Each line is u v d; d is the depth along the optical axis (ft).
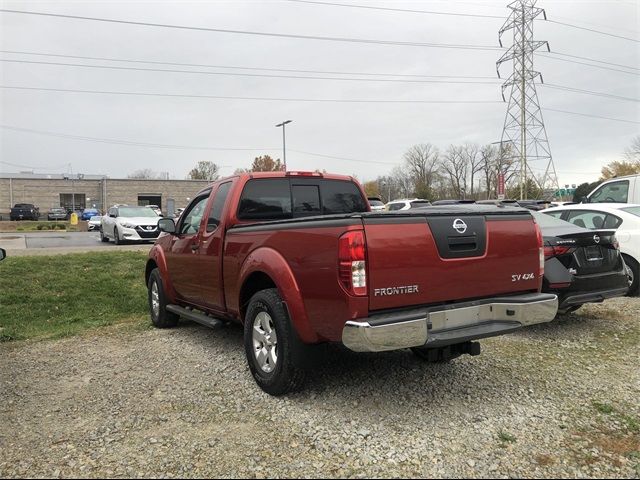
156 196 210.18
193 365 16.93
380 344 11.24
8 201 198.29
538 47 155.84
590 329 20.94
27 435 11.84
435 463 10.34
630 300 26.71
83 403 13.75
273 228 14.05
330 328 12.15
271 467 10.24
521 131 154.40
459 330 12.70
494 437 11.43
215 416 12.71
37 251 48.39
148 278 23.95
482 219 13.51
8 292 29.07
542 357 17.22
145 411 13.10
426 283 12.32
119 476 9.97
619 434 11.60
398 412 12.77
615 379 15.08
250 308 14.84
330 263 11.90
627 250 27.30
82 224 146.00
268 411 12.97
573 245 19.76
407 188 307.99
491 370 15.89
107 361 17.70
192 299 19.81
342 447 11.01
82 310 26.58
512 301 13.44
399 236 12.00
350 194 19.62
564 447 11.00
